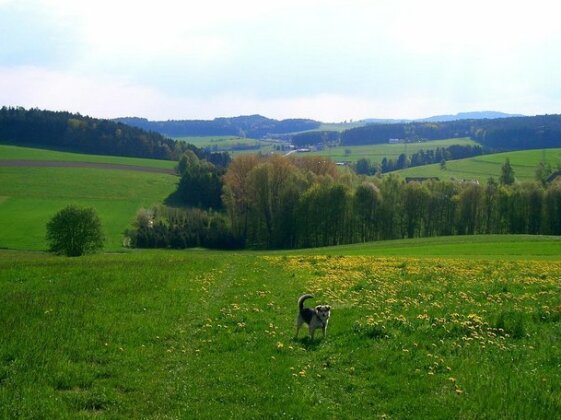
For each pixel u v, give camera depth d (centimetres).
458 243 7469
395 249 6956
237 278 3316
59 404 1249
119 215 12081
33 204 12200
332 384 1409
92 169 16175
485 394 1269
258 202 10956
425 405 1239
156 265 3844
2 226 10406
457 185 12000
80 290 2644
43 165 16012
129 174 16000
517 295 2453
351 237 11044
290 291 2816
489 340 1711
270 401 1297
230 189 11350
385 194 11175
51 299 2388
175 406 1278
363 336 1830
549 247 6397
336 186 10575
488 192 11344
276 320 2147
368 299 2466
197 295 2627
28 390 1309
